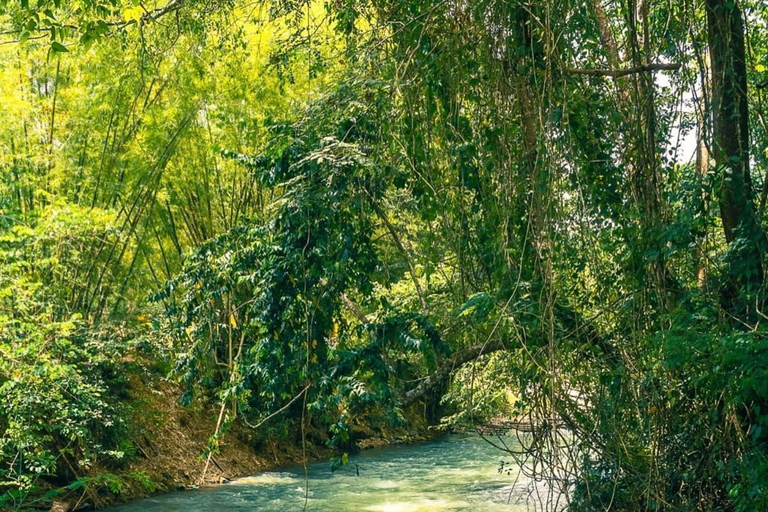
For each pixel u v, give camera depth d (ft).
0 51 41.19
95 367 42.98
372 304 28.99
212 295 31.86
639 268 22.77
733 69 22.56
